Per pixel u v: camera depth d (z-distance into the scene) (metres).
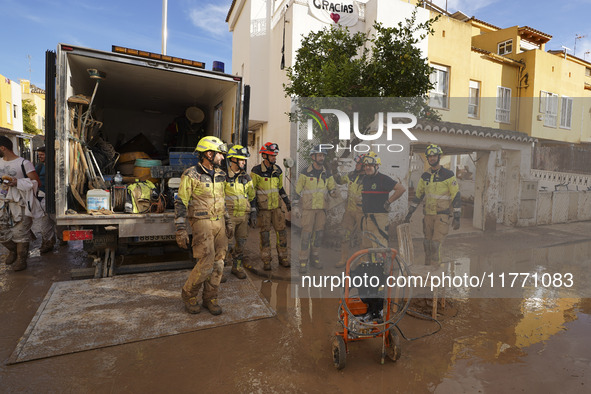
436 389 2.41
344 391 2.38
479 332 3.22
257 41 10.68
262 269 5.12
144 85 5.80
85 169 4.41
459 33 10.95
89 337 2.97
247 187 4.65
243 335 3.14
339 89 5.16
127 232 4.17
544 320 3.45
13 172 4.66
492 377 2.54
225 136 5.74
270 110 10.51
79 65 4.63
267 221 4.98
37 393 2.29
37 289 4.11
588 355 2.84
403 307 2.79
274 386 2.42
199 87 5.84
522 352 2.89
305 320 3.44
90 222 4.03
